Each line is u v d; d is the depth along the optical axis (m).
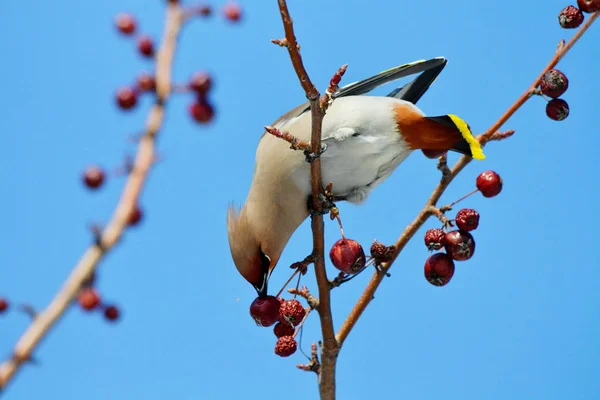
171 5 4.25
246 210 10.41
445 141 10.01
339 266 8.54
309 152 8.51
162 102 4.12
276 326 8.80
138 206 3.88
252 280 10.38
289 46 7.58
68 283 3.68
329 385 8.18
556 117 9.05
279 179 10.15
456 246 8.35
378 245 8.56
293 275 8.57
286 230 10.48
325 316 8.28
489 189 8.64
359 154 10.28
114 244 3.77
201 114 4.23
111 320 4.30
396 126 10.14
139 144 4.02
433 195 9.01
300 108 11.05
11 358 3.48
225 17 4.36
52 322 3.58
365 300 8.46
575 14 8.70
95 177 4.42
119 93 4.27
